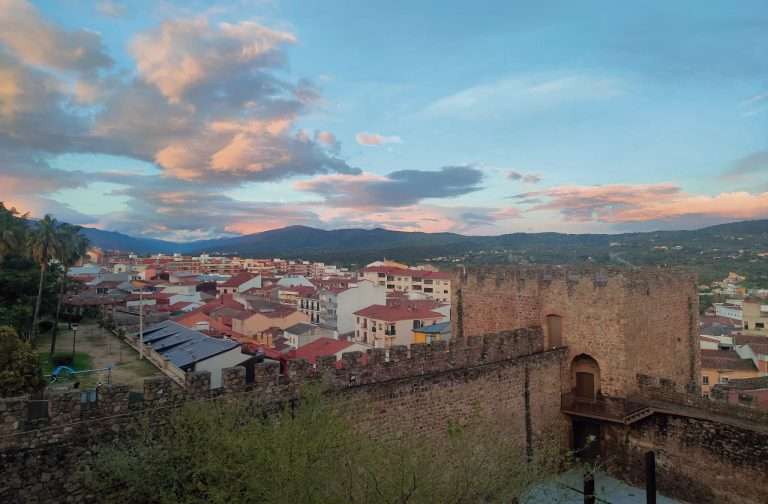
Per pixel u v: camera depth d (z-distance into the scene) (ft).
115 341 198.29
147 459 64.95
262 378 81.20
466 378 108.27
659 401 118.83
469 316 153.58
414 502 55.01
